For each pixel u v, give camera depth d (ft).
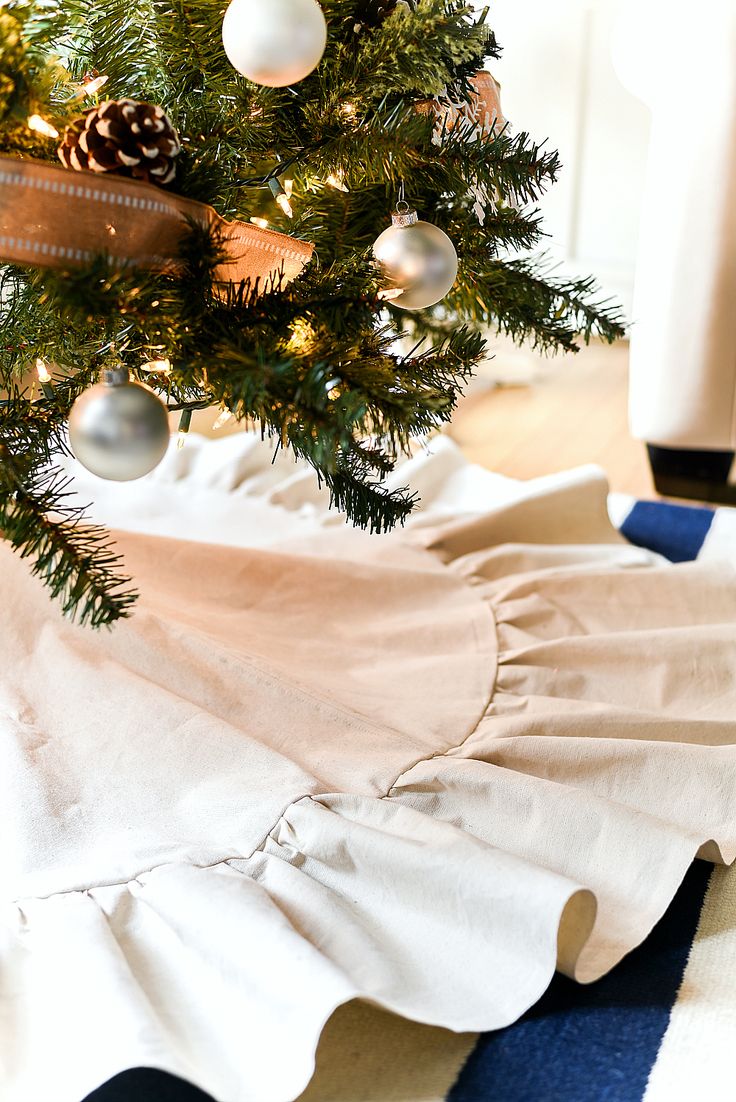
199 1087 3.29
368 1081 3.61
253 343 3.40
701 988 3.84
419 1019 3.51
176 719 4.29
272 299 3.54
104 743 4.25
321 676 4.76
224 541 6.01
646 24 5.91
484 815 4.15
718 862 4.14
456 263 3.72
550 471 8.05
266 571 5.19
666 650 4.97
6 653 4.48
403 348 5.59
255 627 4.98
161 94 3.76
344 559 5.38
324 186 3.81
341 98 3.65
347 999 3.40
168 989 3.67
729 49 5.72
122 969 3.59
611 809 4.06
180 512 6.33
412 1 3.73
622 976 3.89
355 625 5.16
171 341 3.48
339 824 3.94
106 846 3.99
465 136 3.84
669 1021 3.74
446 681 4.79
